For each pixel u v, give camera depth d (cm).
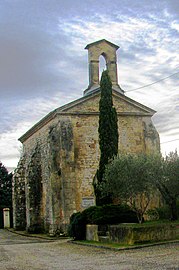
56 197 3959
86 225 3181
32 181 4678
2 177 7462
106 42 4416
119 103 4331
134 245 2450
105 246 2547
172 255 1961
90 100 4188
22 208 5375
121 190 2905
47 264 1972
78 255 2289
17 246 3148
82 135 4128
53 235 3891
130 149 4278
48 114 4234
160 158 2864
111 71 4397
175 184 2830
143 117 4391
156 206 3794
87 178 4072
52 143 4044
